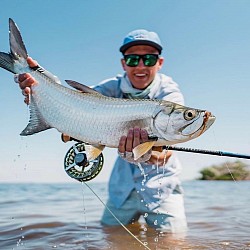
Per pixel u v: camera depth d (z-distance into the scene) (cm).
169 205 114
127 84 112
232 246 90
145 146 73
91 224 119
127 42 108
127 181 118
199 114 73
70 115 77
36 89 79
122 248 89
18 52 81
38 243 94
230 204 171
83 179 80
